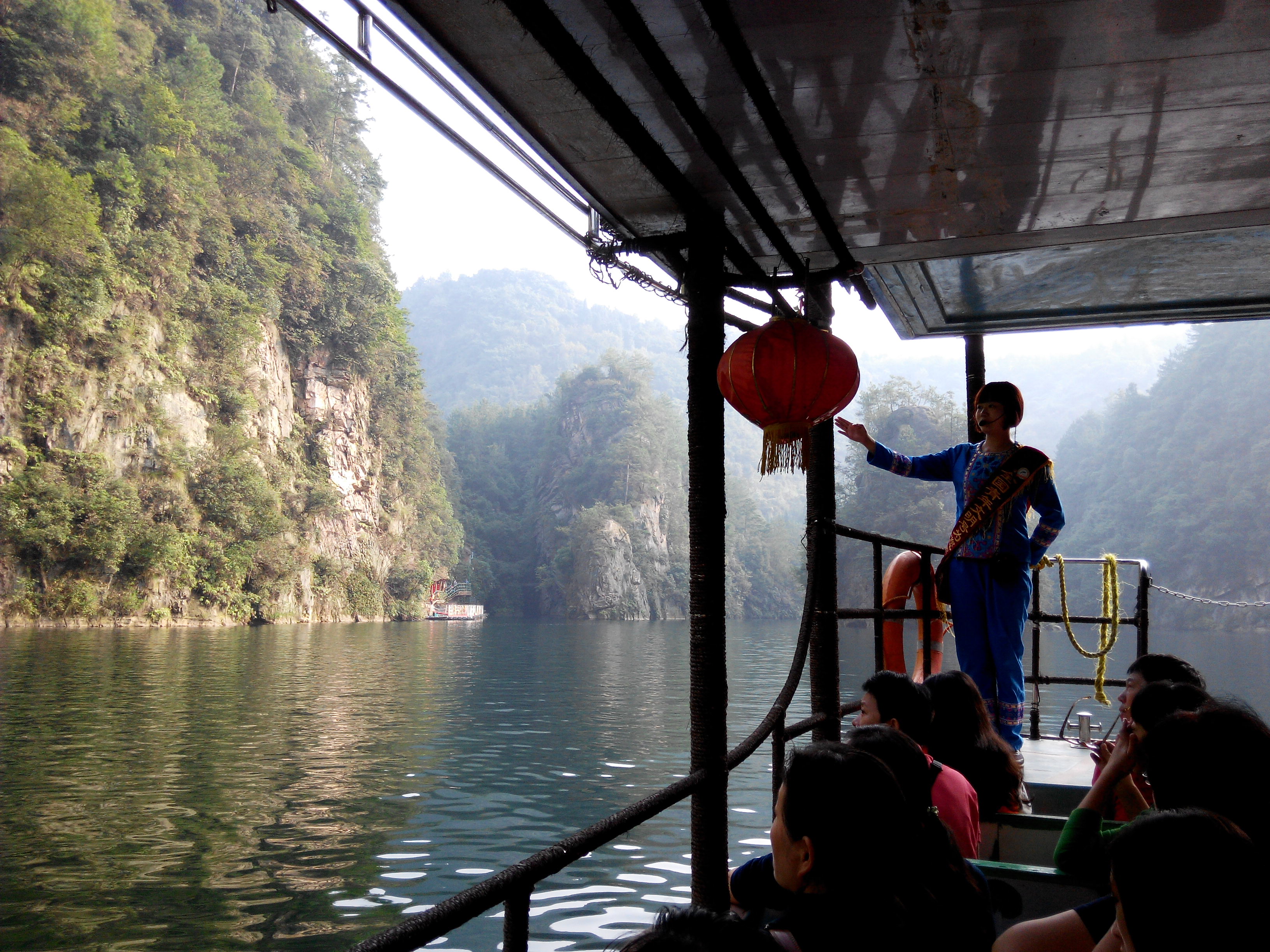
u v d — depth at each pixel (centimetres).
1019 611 391
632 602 12344
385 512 8781
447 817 1077
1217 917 101
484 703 2284
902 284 445
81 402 5438
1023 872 229
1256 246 397
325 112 9169
